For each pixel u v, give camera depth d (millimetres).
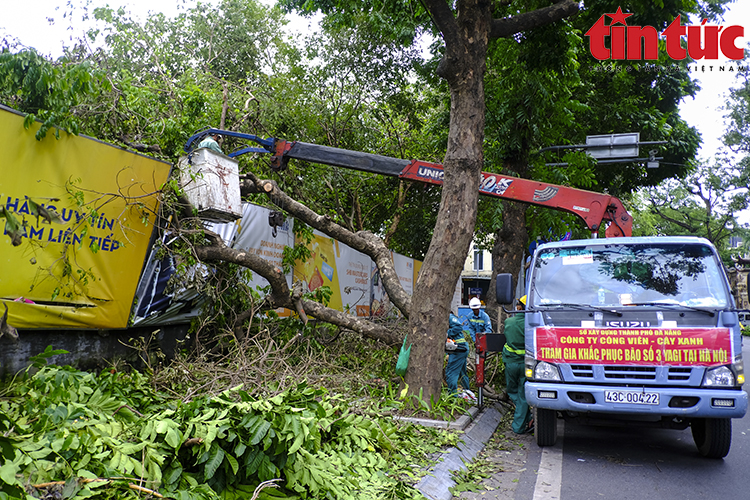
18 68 5258
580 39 11234
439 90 17234
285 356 7188
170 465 3436
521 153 14047
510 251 14781
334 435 4930
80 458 3094
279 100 13883
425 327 7270
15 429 3264
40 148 5617
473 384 9461
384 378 8328
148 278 7078
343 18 11617
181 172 7340
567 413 6367
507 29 7660
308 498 3787
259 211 9875
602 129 18328
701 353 5680
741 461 6102
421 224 20484
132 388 4727
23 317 5613
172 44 18938
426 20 13250
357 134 16453
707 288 6176
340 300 12961
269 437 3562
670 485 5195
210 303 8211
